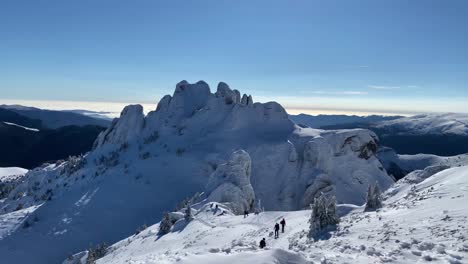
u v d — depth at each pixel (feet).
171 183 532.32
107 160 638.94
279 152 567.59
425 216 81.76
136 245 224.94
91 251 259.80
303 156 550.77
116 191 511.81
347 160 547.08
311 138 586.86
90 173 607.78
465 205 80.64
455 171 130.72
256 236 147.64
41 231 420.77
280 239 126.82
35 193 613.11
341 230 96.37
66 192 563.89
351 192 513.04
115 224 438.40
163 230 243.81
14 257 368.48
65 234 413.80
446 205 85.66
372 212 113.09
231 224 205.16
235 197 368.27
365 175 532.73
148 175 552.00
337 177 528.63
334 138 564.30
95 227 430.61
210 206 277.03
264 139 612.29
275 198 513.86
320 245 82.28
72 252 385.09
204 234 179.32
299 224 148.66
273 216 202.69
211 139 635.25
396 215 93.15
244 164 411.75
